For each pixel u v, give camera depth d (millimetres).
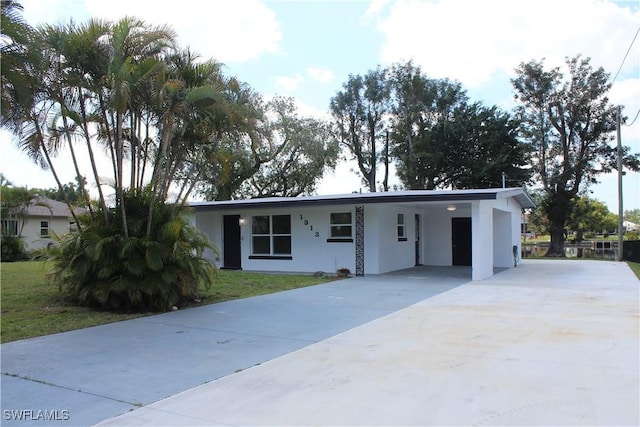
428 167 34656
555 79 33562
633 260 23094
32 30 8109
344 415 3873
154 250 8781
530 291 11180
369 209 15766
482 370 5008
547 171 33906
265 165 33312
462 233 19172
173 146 10078
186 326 7590
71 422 3803
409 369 5082
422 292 11195
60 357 5750
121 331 7250
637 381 4609
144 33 9023
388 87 40719
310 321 7879
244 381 4789
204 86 9125
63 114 8945
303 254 16844
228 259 18469
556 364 5191
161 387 4633
